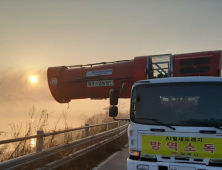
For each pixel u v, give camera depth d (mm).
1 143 3984
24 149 5812
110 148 9781
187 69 7621
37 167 5188
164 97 4504
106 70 9289
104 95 9430
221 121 4078
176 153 4109
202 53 7535
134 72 8352
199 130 4047
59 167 6051
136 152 4387
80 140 7152
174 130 4180
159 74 7977
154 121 4383
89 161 7426
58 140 7555
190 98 4363
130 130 4523
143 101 4609
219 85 4332
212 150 3934
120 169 6734
